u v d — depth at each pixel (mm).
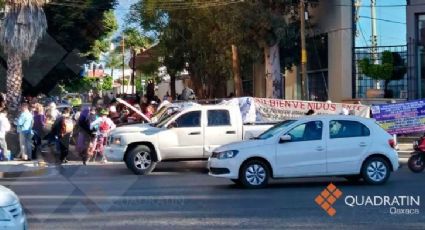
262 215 11055
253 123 19656
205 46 36656
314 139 14633
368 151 14734
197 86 39625
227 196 13375
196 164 20922
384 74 31844
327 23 34438
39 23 21953
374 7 32844
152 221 10547
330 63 34219
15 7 21641
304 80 29672
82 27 35781
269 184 15383
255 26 31875
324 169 14570
